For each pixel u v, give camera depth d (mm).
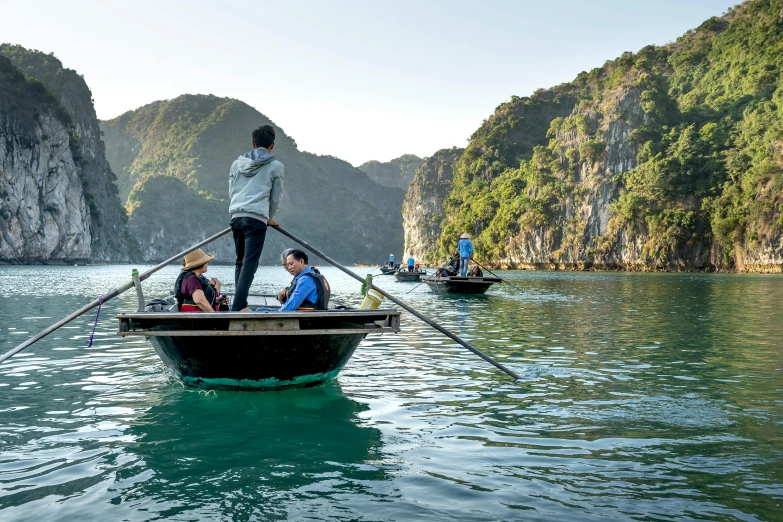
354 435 3939
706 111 94938
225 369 4984
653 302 17203
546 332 9781
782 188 70125
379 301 5688
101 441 3785
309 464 3369
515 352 7656
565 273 68375
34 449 3617
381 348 8094
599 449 3658
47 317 11570
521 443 3775
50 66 142125
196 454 3533
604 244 87500
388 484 3064
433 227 154625
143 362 6785
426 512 2719
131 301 16281
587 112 97938
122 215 146000
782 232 69375
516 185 106812
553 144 103188
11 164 88250
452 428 4129
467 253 21297
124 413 4473
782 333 9672
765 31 102500
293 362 5035
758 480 3121
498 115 133750
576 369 6422
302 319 5027
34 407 4652
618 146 91562
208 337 4766
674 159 84250
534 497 2893
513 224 101812
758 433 3996
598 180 90875
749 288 27422
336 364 5441
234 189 5707
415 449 3656
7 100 89688
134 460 3426
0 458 3455
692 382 5707
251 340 4766
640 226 84188
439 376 6051
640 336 9266
